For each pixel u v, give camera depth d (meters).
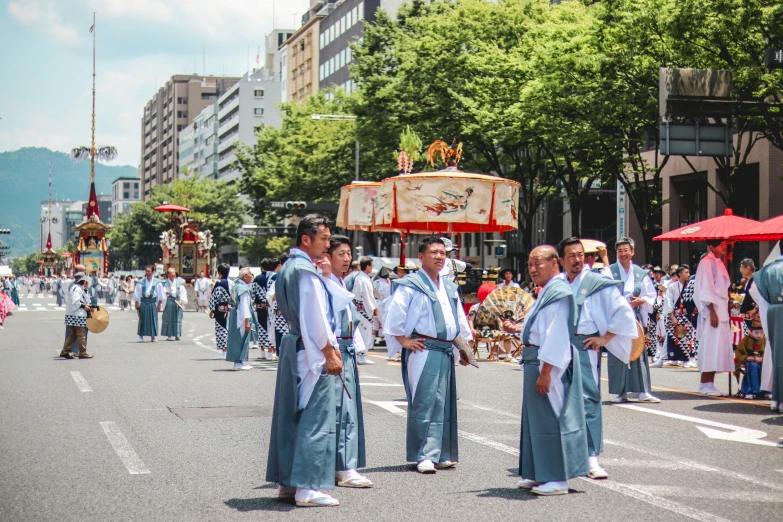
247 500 6.78
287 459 6.71
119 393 13.19
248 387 13.99
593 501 6.75
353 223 21.72
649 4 24.59
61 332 30.86
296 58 121.50
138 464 8.08
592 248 10.62
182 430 9.88
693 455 8.55
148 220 114.88
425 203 17.95
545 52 27.42
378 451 8.80
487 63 32.72
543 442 7.01
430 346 8.01
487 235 60.78
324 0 120.44
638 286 12.62
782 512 6.42
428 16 37.59
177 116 191.50
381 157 40.59
